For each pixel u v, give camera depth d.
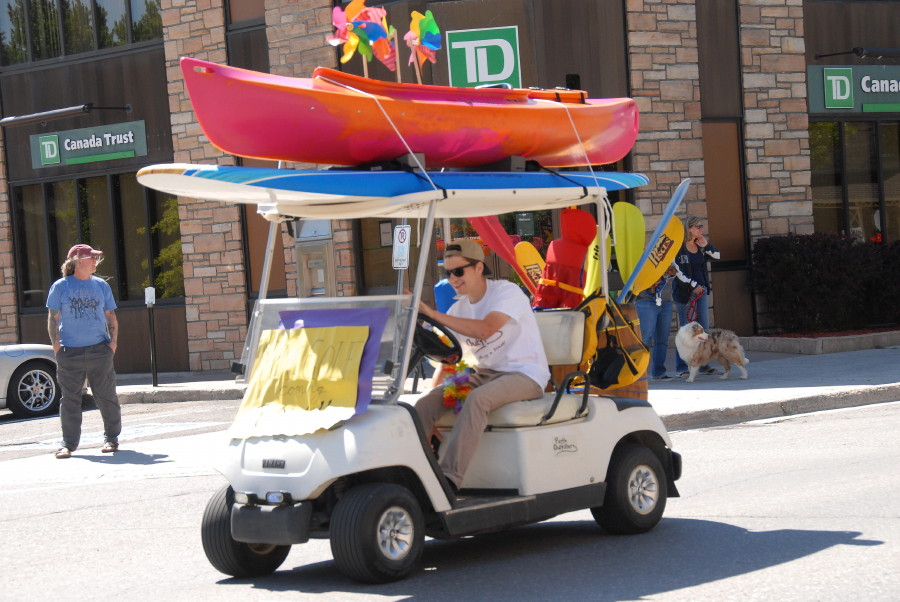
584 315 9.53
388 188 8.30
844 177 25.06
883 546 8.42
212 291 25.41
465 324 8.77
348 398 8.02
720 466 12.35
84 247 15.81
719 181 23.48
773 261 23.12
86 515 11.79
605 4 22.36
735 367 20.14
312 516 8.15
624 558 8.62
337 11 9.96
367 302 8.33
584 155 9.87
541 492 8.73
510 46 21.89
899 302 24.14
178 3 25.34
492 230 11.16
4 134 28.00
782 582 7.63
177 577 8.96
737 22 23.58
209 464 8.45
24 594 8.73
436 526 8.41
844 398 16.38
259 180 7.81
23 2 27.55
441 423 9.00
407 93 9.08
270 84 8.22
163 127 26.05
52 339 15.73
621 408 9.48
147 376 25.89
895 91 25.39
